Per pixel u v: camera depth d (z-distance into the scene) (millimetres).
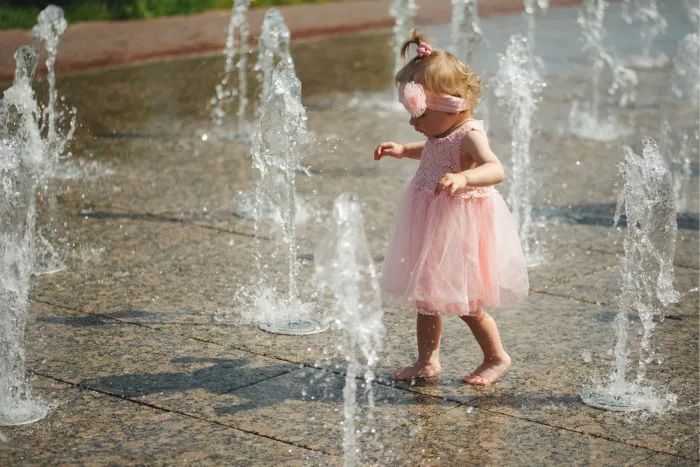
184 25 23719
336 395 6910
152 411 6637
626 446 6305
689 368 7512
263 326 8102
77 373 7191
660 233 8500
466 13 21281
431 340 7152
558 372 7371
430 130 6996
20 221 9078
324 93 17625
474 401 6863
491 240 6941
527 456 6148
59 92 17141
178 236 10289
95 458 6027
